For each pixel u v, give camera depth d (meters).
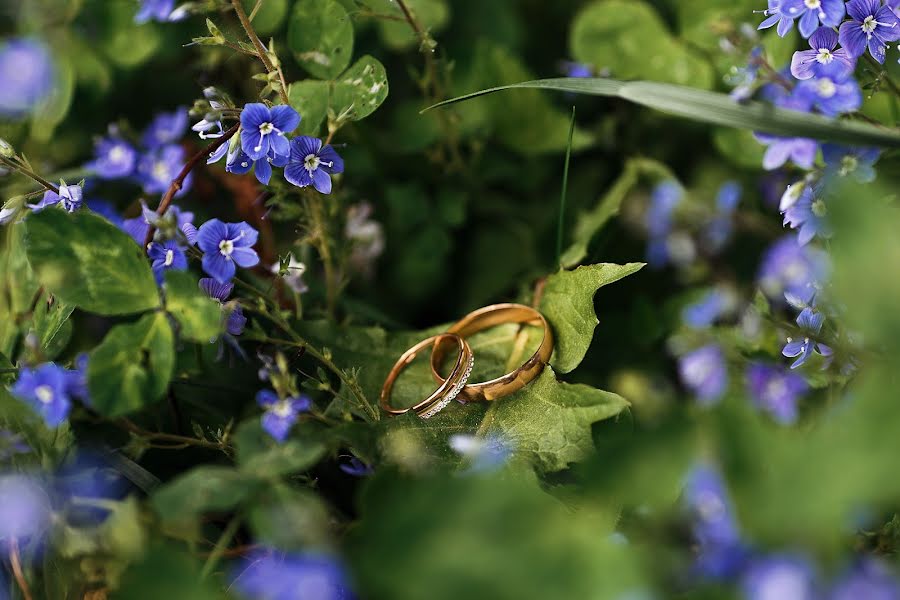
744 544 0.31
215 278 0.36
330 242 0.40
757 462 0.32
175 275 0.34
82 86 0.45
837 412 0.33
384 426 0.36
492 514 0.32
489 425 0.37
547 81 0.37
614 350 0.41
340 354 0.39
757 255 0.42
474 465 0.35
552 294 0.38
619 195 0.42
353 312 0.41
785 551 0.31
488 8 0.46
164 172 0.41
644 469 0.32
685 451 0.32
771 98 0.38
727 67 0.43
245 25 0.37
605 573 0.31
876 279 0.32
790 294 0.36
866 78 0.37
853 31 0.35
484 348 0.39
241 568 0.35
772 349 0.37
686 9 0.43
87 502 0.34
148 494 0.36
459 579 0.32
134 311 0.34
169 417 0.38
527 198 0.44
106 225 0.34
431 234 0.43
